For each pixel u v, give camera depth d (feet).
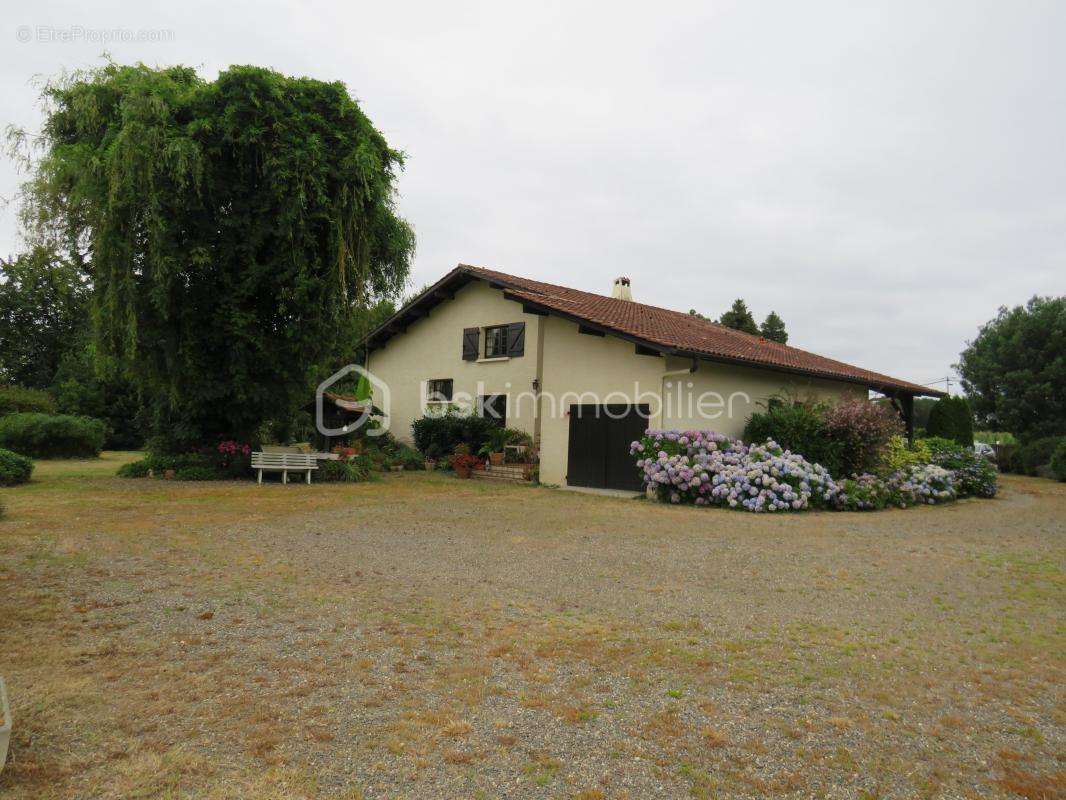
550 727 9.30
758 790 7.81
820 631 13.99
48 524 24.20
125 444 82.64
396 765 8.15
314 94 42.27
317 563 19.38
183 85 40.04
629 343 41.65
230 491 36.19
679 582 18.13
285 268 41.04
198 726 9.06
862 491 36.04
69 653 11.66
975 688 11.10
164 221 36.40
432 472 54.24
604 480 42.73
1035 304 104.99
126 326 37.37
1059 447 68.08
